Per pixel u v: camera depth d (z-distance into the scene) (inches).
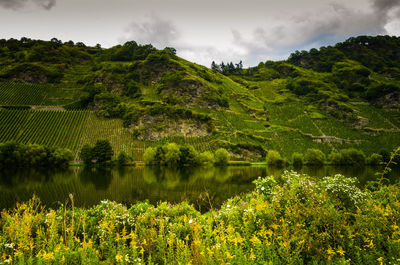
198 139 4601.4
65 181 1943.9
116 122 4790.8
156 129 4557.1
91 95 5477.4
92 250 154.9
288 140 4904.0
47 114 4704.7
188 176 2384.4
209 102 5782.5
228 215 244.8
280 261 131.8
